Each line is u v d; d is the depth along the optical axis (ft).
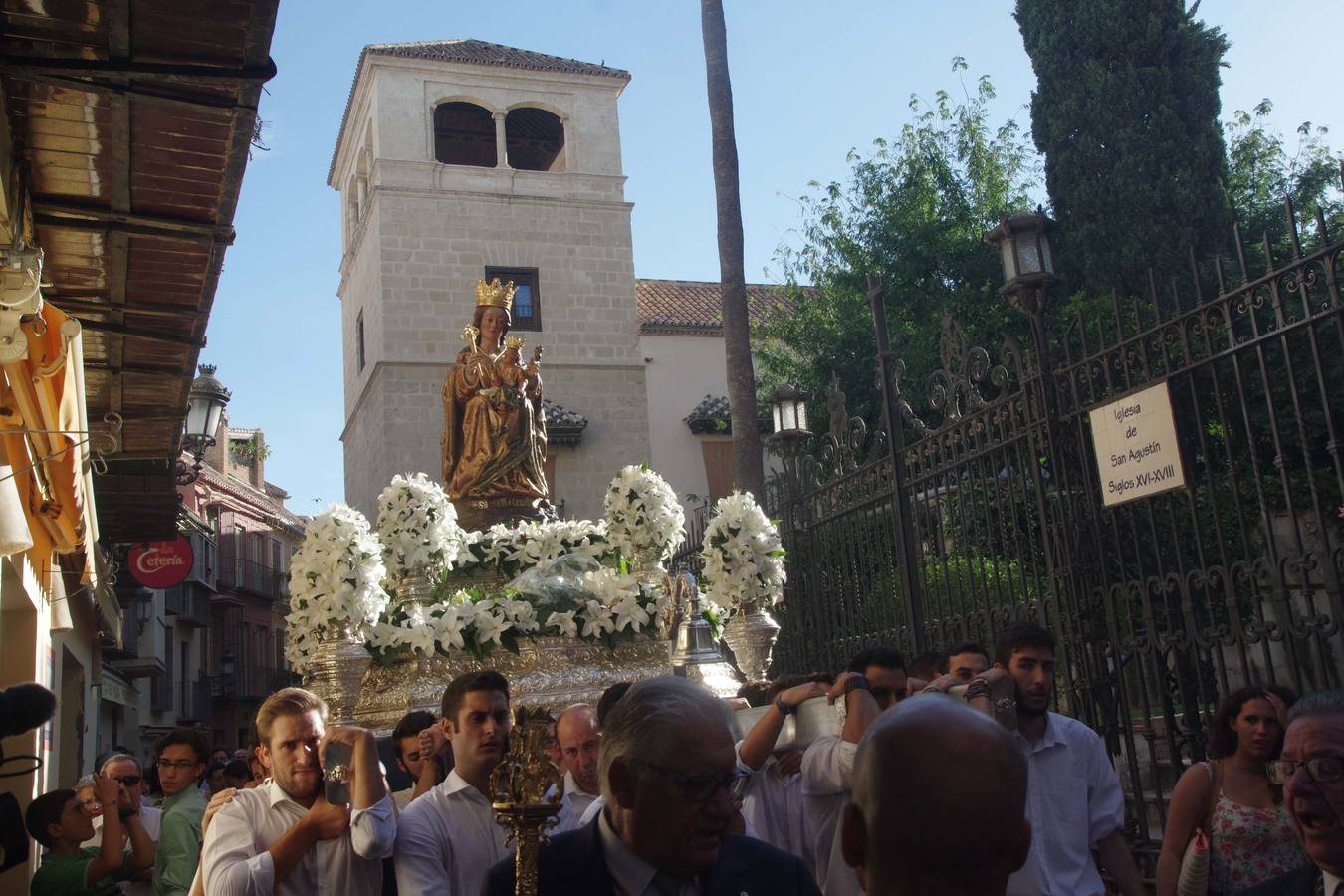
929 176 86.28
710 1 60.85
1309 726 9.22
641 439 107.24
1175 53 69.67
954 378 29.58
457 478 45.03
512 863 10.30
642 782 9.32
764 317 105.50
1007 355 27.35
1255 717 15.39
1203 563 21.83
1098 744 16.79
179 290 24.79
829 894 14.38
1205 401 44.73
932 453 30.30
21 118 18.39
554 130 120.57
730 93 60.29
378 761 13.76
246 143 19.11
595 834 10.10
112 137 18.81
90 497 28.14
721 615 31.94
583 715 15.11
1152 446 22.80
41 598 36.42
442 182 106.93
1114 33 69.15
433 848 13.94
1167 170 67.26
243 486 163.32
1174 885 15.83
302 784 14.33
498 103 110.83
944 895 6.00
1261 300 20.67
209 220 21.85
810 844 15.87
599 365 107.65
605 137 112.78
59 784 47.50
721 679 29.09
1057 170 70.90
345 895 13.74
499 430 44.93
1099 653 24.61
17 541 20.75
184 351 28.37
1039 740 16.34
